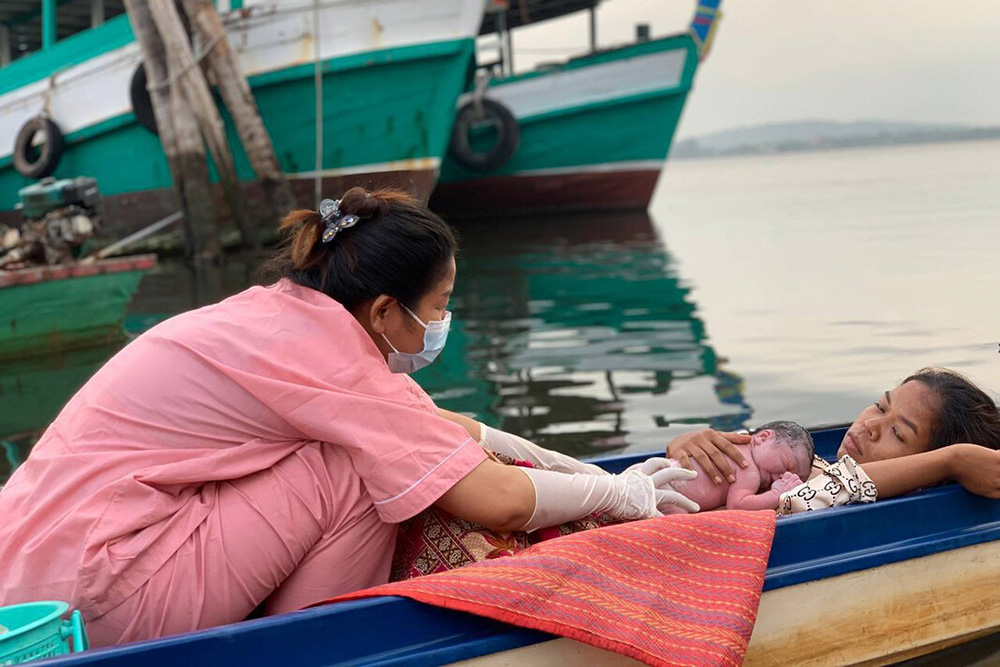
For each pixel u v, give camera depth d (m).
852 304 8.62
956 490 2.91
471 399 5.89
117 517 2.19
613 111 19.89
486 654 2.24
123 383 2.29
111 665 1.92
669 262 12.87
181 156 14.27
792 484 3.05
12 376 7.44
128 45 14.45
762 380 6.09
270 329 2.31
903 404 3.09
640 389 6.00
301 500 2.30
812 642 2.70
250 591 2.29
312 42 14.02
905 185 29.33
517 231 18.78
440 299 2.41
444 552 2.45
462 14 13.76
